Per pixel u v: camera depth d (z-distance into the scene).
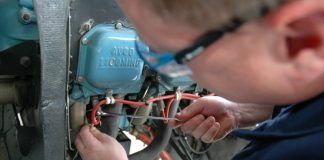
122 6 0.39
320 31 0.32
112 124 1.03
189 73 0.45
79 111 0.91
